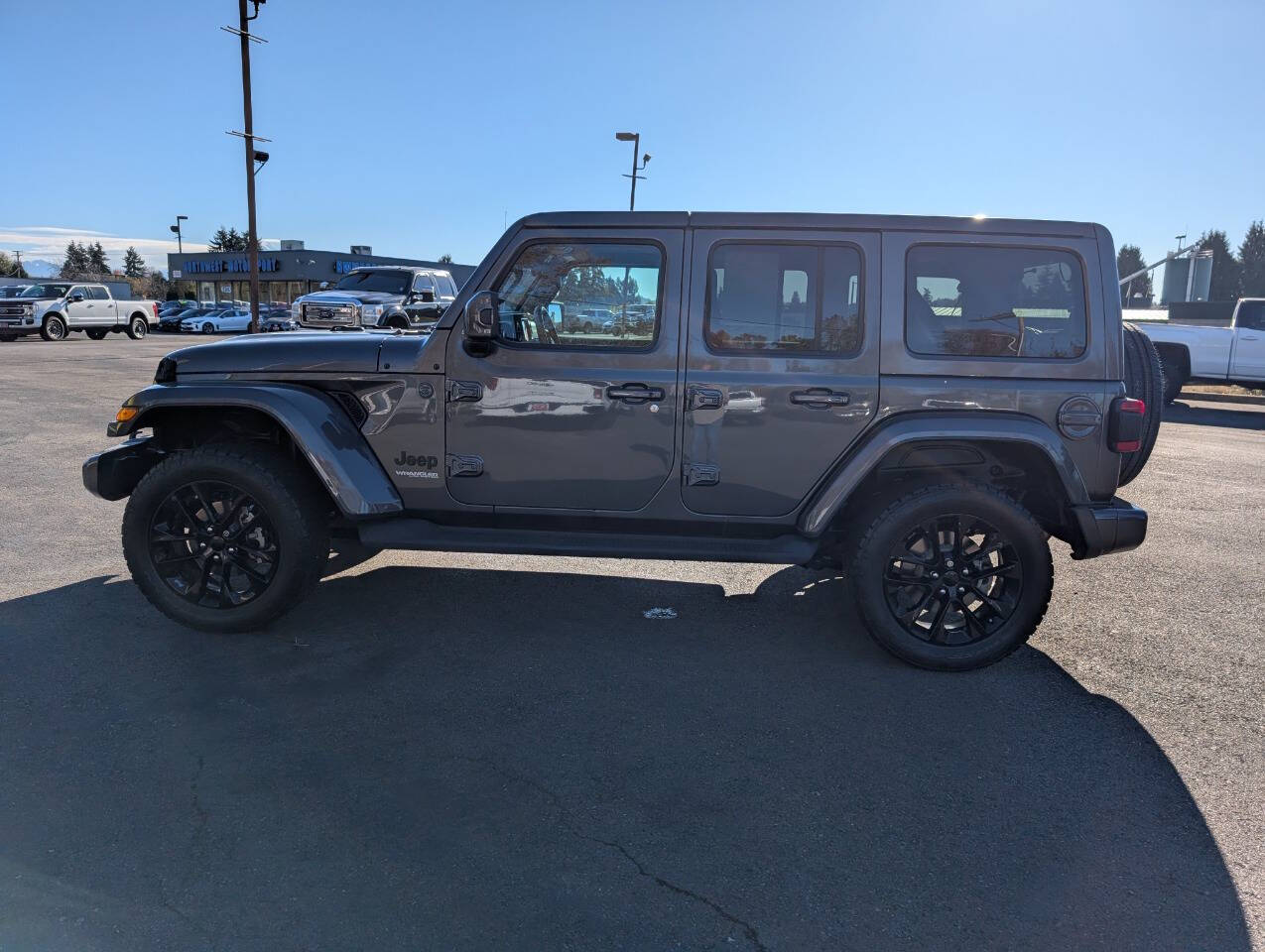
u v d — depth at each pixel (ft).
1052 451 12.87
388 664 13.02
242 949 7.25
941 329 13.23
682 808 9.49
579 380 13.42
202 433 15.23
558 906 7.88
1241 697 12.59
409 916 7.69
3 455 28.35
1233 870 8.64
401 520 14.16
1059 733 11.41
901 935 7.63
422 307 59.77
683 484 13.55
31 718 11.10
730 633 14.70
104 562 17.48
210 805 9.30
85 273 298.97
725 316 13.34
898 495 13.32
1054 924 7.82
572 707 11.80
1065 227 13.08
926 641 13.28
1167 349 51.60
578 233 13.44
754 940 7.52
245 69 81.87
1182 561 19.54
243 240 272.10
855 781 10.12
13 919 7.53
